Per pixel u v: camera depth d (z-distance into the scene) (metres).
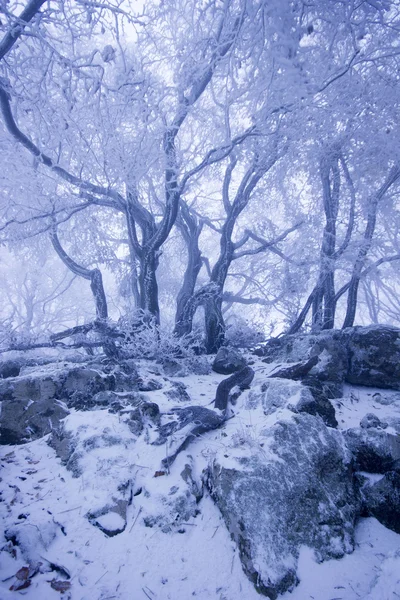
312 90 3.94
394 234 9.11
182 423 3.83
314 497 2.98
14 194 7.41
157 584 2.39
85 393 4.61
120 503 2.96
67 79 4.70
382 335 5.63
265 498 2.83
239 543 2.61
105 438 3.67
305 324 8.59
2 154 6.71
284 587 2.37
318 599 2.33
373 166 6.98
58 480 3.31
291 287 9.41
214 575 2.47
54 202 7.54
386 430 3.74
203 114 7.02
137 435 3.78
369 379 5.48
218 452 3.31
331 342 5.69
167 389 5.03
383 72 6.16
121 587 2.34
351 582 2.48
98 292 9.21
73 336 6.62
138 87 5.41
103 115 5.79
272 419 3.69
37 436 4.14
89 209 9.22
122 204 7.75
